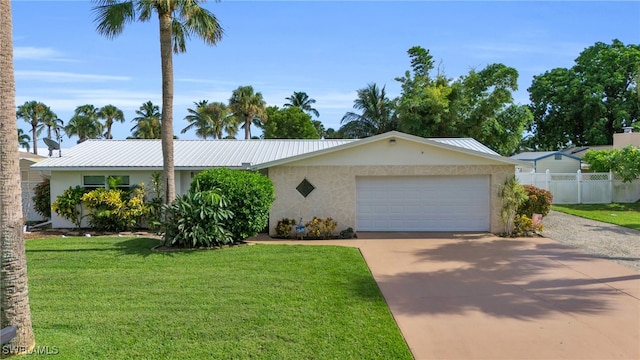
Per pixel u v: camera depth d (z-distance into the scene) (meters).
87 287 8.01
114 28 12.38
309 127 46.94
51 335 5.66
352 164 14.62
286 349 5.29
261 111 46.75
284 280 8.48
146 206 16.05
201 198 11.91
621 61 35.34
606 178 22.02
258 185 12.73
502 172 14.52
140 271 9.24
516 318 6.50
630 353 5.26
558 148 41.38
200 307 6.85
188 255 10.88
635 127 31.17
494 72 31.70
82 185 16.83
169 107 12.62
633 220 16.81
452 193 14.85
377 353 5.22
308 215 14.66
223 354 5.14
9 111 5.09
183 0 12.05
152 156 17.59
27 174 21.34
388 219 14.95
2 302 5.07
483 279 8.77
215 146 19.64
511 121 31.59
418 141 14.34
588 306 7.03
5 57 5.03
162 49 12.42
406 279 8.77
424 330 6.04
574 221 16.91
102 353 5.16
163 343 5.46
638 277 8.80
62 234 15.31
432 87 32.47
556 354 5.25
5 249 5.07
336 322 6.23
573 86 37.28
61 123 57.81
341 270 9.31
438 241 13.18
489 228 14.76
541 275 9.04
